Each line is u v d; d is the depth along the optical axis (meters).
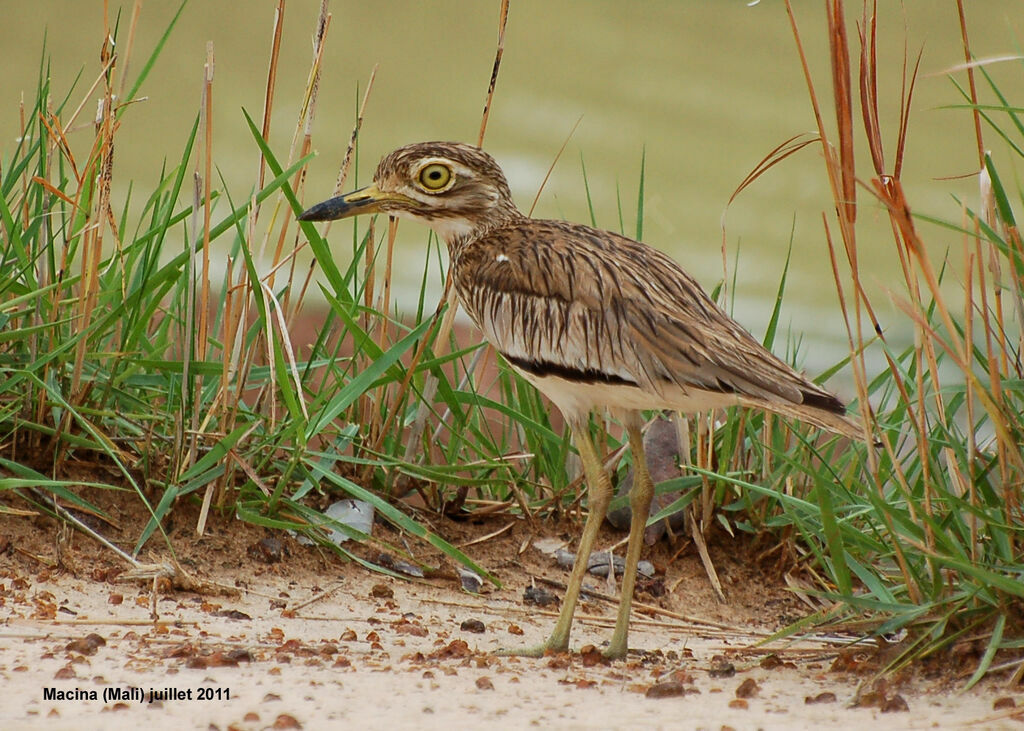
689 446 10.46
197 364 9.81
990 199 8.30
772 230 27.77
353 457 10.12
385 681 7.49
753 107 34.44
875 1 7.78
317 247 10.26
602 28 39.31
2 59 32.31
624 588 8.78
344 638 8.54
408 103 32.41
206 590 9.18
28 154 10.45
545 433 10.89
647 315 8.43
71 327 10.20
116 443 10.10
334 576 9.78
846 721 6.88
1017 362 8.58
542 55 36.78
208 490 9.77
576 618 9.65
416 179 9.82
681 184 29.06
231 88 32.31
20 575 8.92
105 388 9.98
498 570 10.27
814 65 37.72
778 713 7.05
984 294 7.96
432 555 10.33
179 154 28.44
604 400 8.78
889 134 32.97
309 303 19.48
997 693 7.35
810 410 7.89
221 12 37.19
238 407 10.33
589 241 9.21
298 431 9.63
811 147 31.80
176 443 9.76
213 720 6.65
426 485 10.88
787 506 9.51
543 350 8.88
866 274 26.38
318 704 6.96
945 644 7.88
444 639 8.83
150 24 35.56
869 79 7.86
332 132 30.34
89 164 9.98
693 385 8.23
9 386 9.51
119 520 9.70
